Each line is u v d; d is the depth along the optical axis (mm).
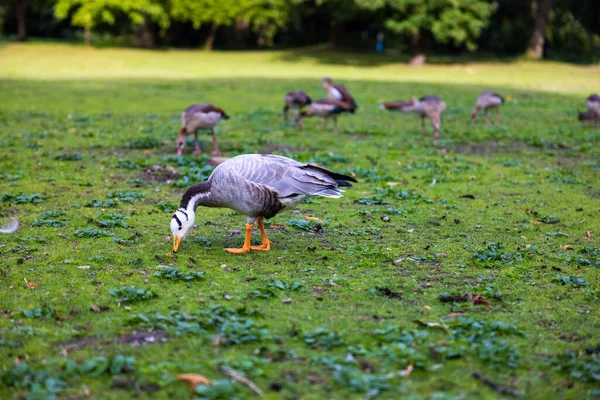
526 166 13008
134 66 35781
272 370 4746
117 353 4984
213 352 5016
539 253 7773
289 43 53281
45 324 5520
